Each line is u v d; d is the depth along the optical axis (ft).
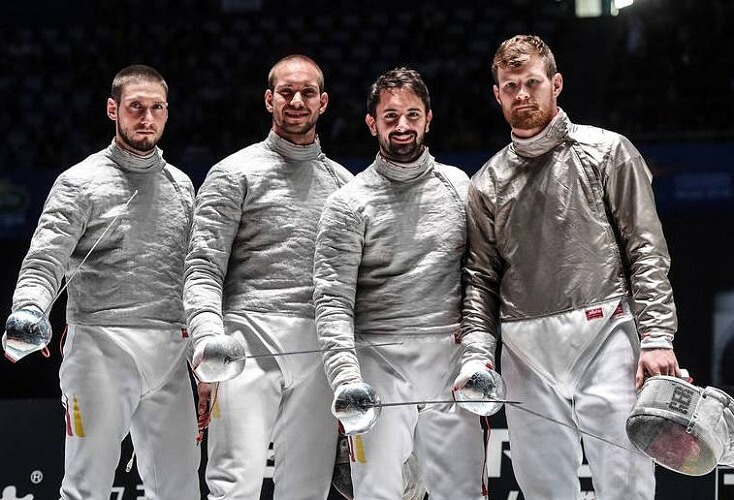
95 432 11.42
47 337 10.93
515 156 10.85
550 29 34.94
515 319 10.73
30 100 33.76
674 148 24.72
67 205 11.60
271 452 13.79
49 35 35.88
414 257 10.96
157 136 11.99
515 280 10.76
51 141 31.78
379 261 10.98
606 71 32.60
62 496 11.52
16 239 24.80
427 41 34.99
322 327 10.68
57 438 13.75
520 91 10.55
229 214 11.39
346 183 11.82
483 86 32.09
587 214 10.52
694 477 13.50
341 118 30.04
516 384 10.80
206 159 28.96
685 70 30.58
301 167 11.69
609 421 10.25
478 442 10.91
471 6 35.94
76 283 11.80
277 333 11.24
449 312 10.98
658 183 24.58
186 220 12.16
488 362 10.59
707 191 24.41
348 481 11.80
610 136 10.70
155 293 11.79
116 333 11.59
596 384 10.37
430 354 10.85
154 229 11.92
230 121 31.58
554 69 10.81
